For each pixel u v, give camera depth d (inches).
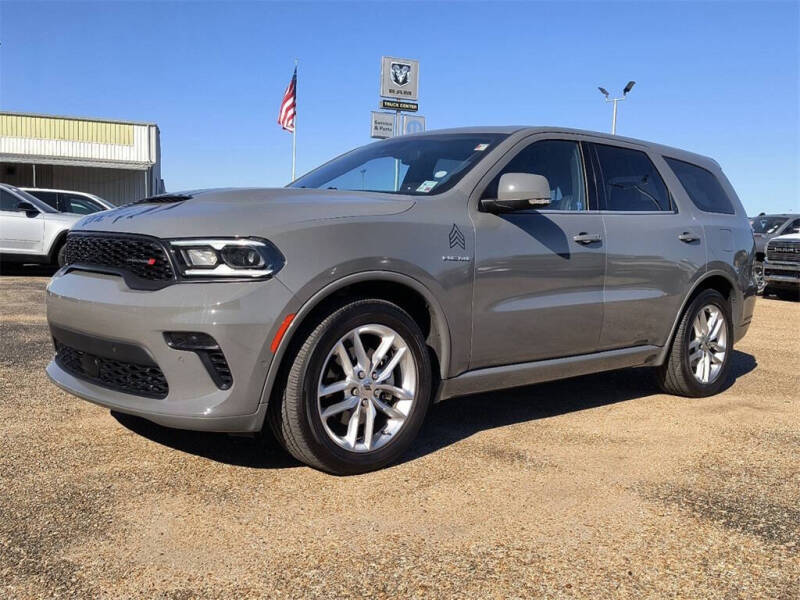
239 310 118.6
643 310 184.5
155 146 1321.4
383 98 655.8
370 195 146.7
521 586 96.9
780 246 578.6
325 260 125.6
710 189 219.8
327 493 125.1
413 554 104.6
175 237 121.9
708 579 100.3
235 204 130.3
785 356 281.1
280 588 94.7
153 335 120.7
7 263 581.9
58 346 148.4
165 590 93.4
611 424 174.4
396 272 134.5
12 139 1219.2
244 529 110.7
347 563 101.5
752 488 133.6
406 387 139.3
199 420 119.9
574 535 112.2
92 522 111.3
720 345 210.4
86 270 137.9
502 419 175.8
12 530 108.0
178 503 119.1
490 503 123.2
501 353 155.3
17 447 142.9
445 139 173.9
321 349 126.3
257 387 121.1
